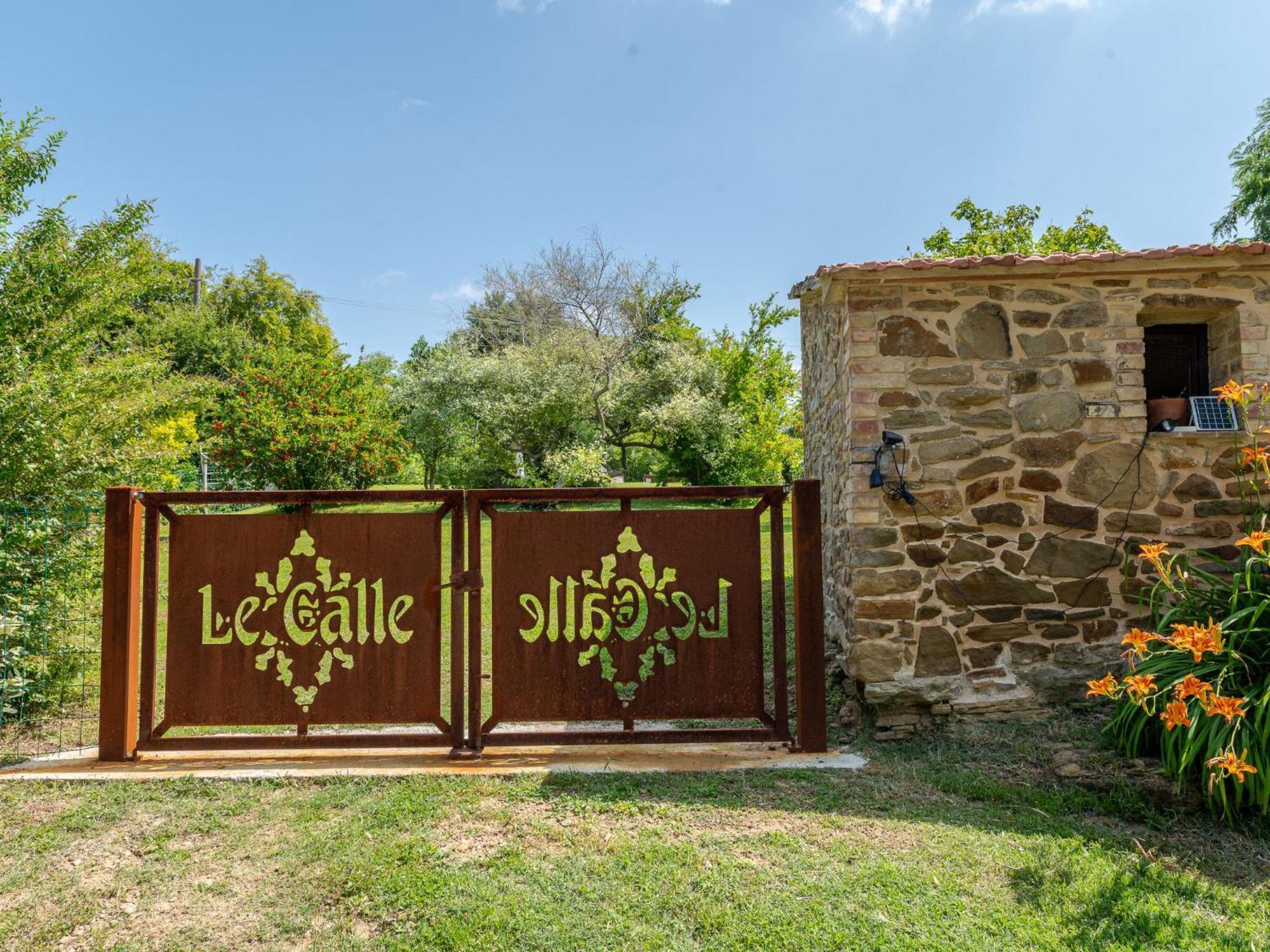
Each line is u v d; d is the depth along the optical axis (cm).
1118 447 428
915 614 423
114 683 371
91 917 235
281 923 230
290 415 1480
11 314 582
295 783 340
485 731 373
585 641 377
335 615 376
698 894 243
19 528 431
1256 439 404
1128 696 315
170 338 2006
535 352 1827
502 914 231
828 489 548
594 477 1575
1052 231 1443
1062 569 425
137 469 522
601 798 319
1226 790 296
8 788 335
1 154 592
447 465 1820
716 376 1838
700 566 380
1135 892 247
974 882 253
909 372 429
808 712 377
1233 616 311
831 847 277
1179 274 429
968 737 404
